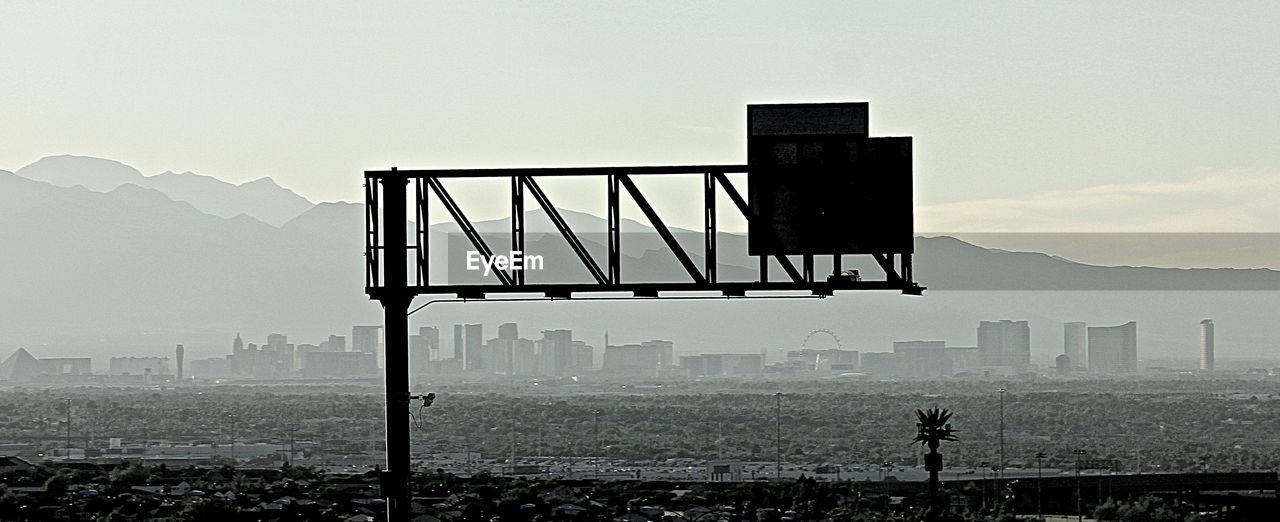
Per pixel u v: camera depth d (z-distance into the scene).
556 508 135.12
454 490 147.50
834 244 38.38
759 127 38.59
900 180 38.31
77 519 121.00
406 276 39.25
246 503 129.00
